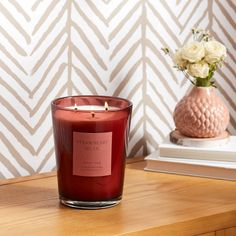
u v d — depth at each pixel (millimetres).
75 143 1039
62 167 1062
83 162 1044
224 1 1421
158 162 1259
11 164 1229
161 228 1001
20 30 1188
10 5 1169
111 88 1315
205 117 1241
